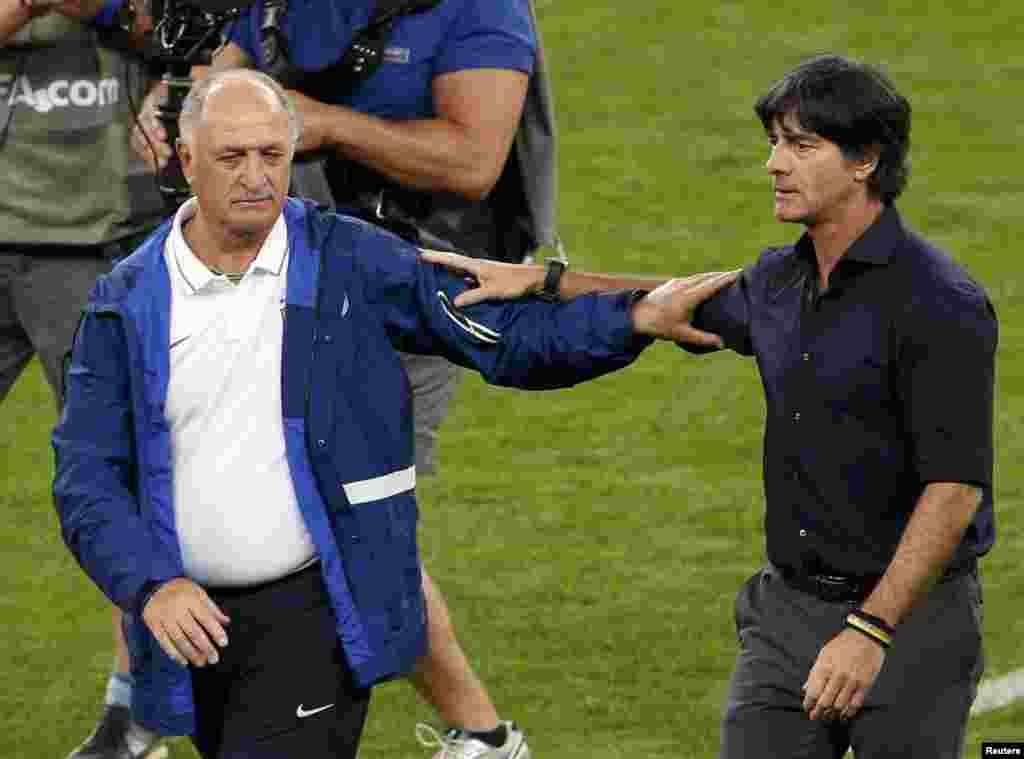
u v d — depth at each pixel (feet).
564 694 82.33
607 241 143.84
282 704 56.65
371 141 72.18
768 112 55.83
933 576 54.54
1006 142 163.32
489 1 73.41
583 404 117.08
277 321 55.36
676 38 185.47
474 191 73.72
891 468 55.77
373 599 56.24
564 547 97.71
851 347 55.31
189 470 55.67
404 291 56.70
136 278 55.47
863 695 54.44
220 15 70.85
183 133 54.70
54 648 87.35
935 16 190.80
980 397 54.65
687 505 102.99
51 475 107.45
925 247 55.52
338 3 72.64
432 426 78.28
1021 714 79.87
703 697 82.07
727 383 120.16
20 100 79.71
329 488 55.52
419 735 76.89
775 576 58.23
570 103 171.22
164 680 56.03
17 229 79.92
